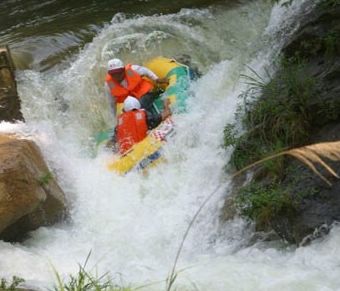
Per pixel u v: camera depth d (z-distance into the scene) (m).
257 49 14.12
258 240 9.29
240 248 9.31
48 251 9.71
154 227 10.48
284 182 9.74
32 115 13.93
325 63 11.09
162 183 11.71
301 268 7.95
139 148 12.62
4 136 11.55
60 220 10.98
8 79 13.36
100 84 15.13
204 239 9.90
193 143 12.38
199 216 10.44
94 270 8.69
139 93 14.28
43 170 10.90
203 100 13.47
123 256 9.57
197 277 7.93
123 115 13.36
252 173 10.38
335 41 11.11
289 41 12.20
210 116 12.76
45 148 12.35
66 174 12.15
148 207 11.16
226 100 12.91
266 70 12.12
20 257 9.14
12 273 8.56
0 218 9.56
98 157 13.05
